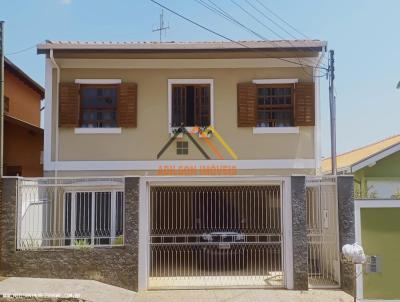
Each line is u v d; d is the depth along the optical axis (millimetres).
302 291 11570
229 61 15094
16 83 20016
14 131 17156
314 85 15070
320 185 12234
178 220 12711
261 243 12195
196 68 15148
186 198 12773
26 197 11953
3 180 11602
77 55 14766
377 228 12047
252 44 14484
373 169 15469
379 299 11797
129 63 15086
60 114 14820
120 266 11547
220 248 12672
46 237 12062
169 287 11711
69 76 15039
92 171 14789
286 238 11875
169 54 14672
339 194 11984
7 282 10891
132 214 11703
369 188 15344
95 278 11508
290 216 11891
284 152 14938
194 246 12828
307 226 12469
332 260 12250
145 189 11852
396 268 11922
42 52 14438
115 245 11641
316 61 15055
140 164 14836
